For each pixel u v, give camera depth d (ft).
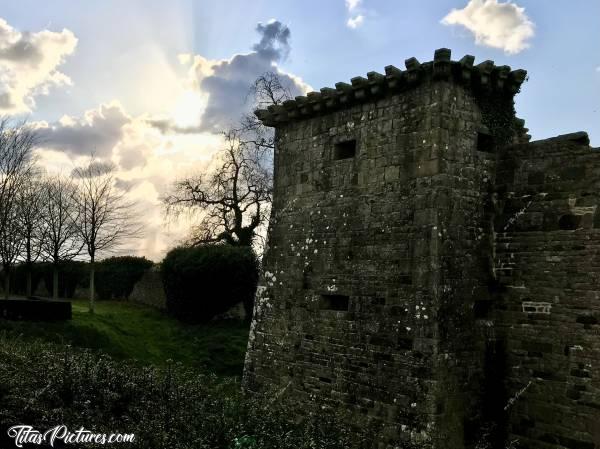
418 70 33.88
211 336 70.59
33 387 29.27
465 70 33.50
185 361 63.31
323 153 40.73
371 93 36.68
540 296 32.91
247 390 43.86
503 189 35.40
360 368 35.63
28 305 58.85
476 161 34.86
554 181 33.09
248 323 76.69
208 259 76.38
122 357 58.95
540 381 32.40
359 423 34.88
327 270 39.14
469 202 34.22
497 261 35.04
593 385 30.19
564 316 31.81
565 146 32.78
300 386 39.70
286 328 41.83
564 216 32.45
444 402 31.40
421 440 31.04
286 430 31.04
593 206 31.27
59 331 57.72
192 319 76.43
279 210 44.24
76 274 98.78
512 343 33.86
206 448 25.26
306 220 41.47
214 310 77.05
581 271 31.37
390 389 33.47
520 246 34.14
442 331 31.86
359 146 37.93
